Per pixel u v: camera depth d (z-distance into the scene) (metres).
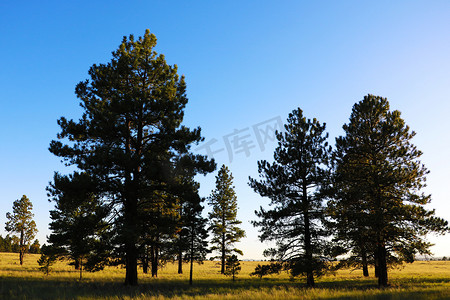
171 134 20.67
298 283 26.53
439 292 15.66
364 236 23.53
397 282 25.53
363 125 25.67
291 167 24.38
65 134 19.94
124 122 20.88
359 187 24.42
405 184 23.92
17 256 73.38
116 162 18.72
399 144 24.92
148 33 22.98
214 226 46.12
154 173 18.98
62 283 19.36
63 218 31.95
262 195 24.25
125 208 19.91
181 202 21.02
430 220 21.97
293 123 25.30
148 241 19.48
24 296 13.75
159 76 22.17
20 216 51.41
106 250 18.84
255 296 14.32
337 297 14.20
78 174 18.41
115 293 15.74
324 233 23.02
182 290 18.50
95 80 21.38
